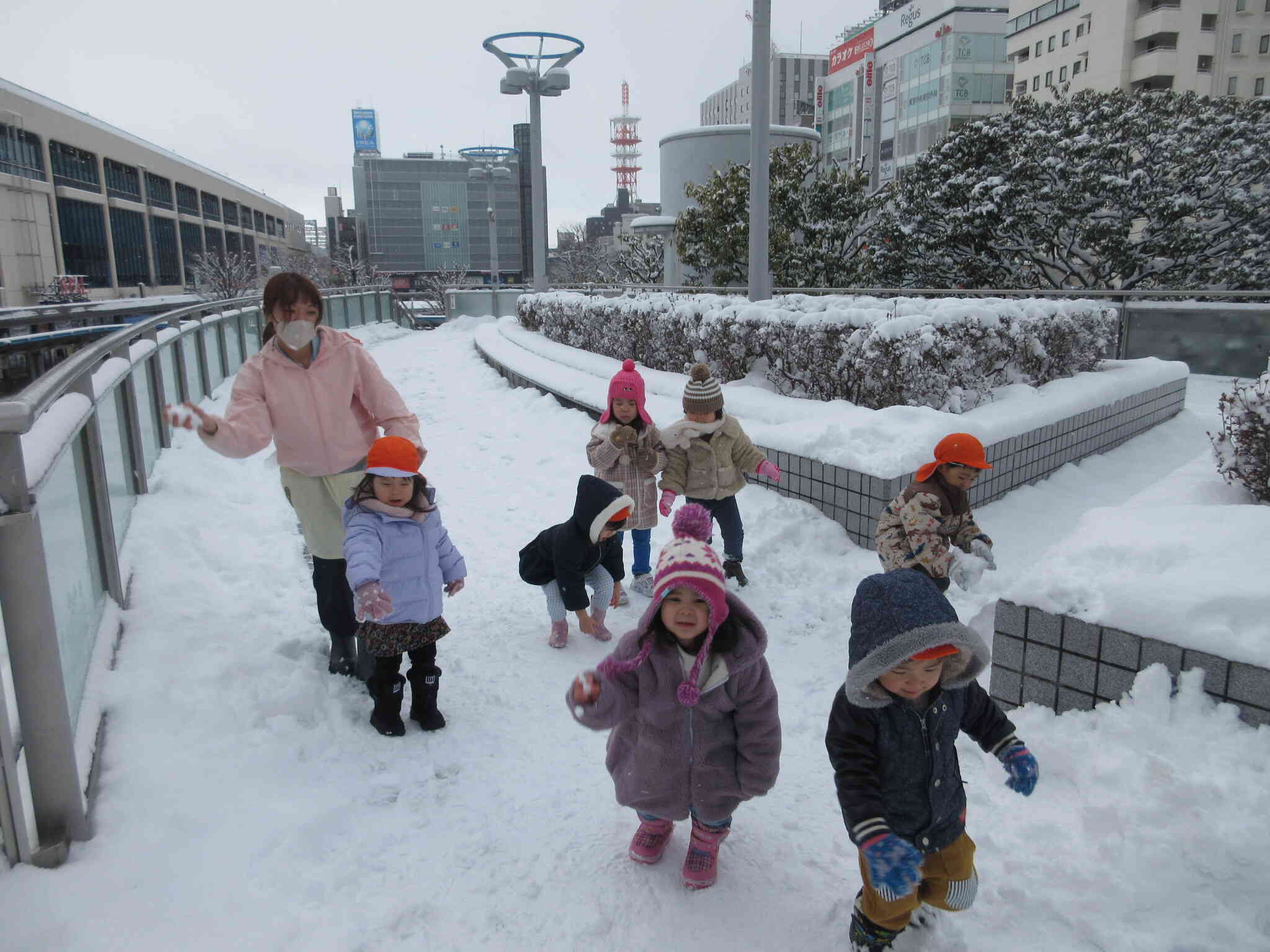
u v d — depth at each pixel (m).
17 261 47.66
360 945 2.32
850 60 78.06
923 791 2.15
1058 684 3.22
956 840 2.22
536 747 3.46
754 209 10.24
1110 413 7.80
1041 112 19.67
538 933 2.40
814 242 17.41
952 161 19.83
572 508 7.14
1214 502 4.47
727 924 2.42
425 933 2.39
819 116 84.69
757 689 2.42
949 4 62.41
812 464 6.03
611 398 5.00
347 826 2.88
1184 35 47.28
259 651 3.79
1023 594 3.29
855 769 2.10
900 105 70.62
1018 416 6.57
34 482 2.34
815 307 9.67
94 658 3.27
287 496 3.73
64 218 53.50
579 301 13.75
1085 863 2.47
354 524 3.29
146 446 6.35
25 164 49.62
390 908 2.47
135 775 2.84
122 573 4.32
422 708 3.57
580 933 2.39
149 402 6.58
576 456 8.55
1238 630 2.81
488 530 6.66
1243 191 18.16
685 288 18.02
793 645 4.47
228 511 6.00
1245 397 4.52
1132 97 20.64
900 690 2.09
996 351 7.19
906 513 4.04
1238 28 47.59
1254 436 4.36
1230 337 11.78
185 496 6.01
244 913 2.39
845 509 5.81
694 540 2.38
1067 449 7.20
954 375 6.82
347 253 76.62
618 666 2.43
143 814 2.69
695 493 5.10
